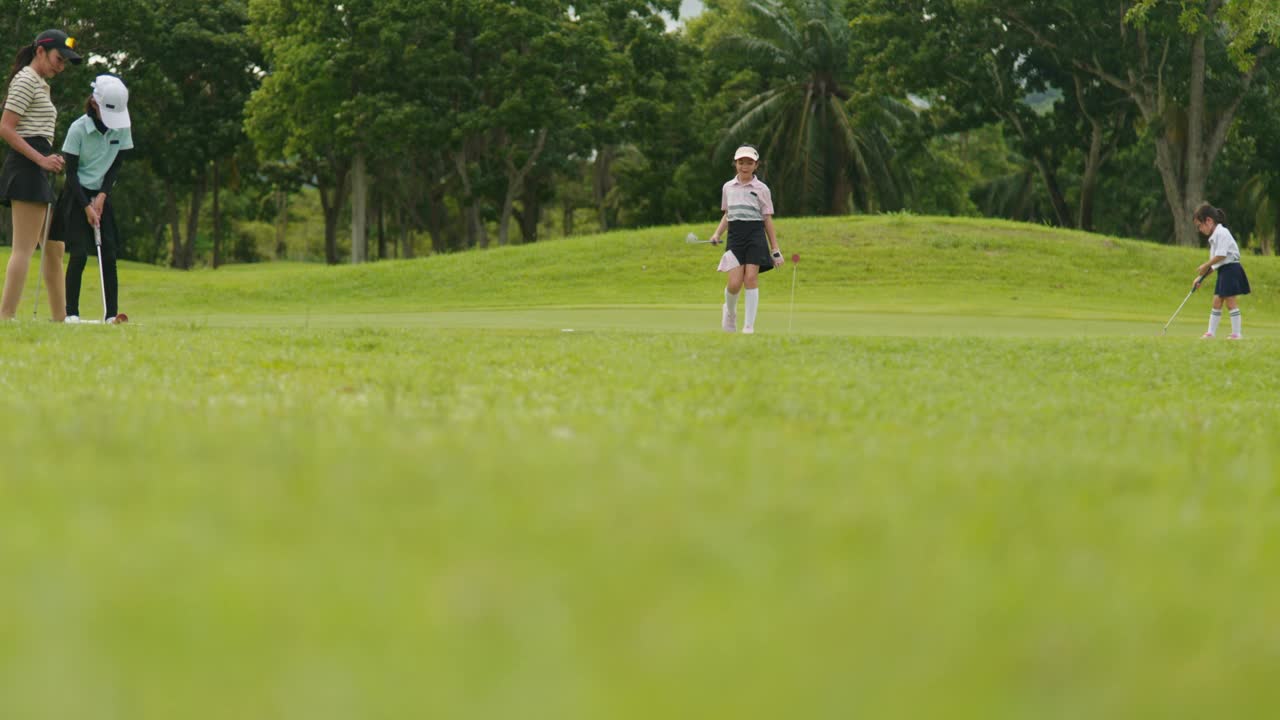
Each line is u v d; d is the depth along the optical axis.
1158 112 56.66
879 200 71.44
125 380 8.34
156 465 3.87
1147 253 39.81
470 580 2.15
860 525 2.99
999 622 2.07
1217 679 1.83
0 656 1.69
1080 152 77.12
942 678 1.72
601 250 40.47
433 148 65.44
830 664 1.75
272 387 8.10
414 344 12.49
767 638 1.86
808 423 6.57
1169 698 1.75
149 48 69.75
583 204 95.00
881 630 1.96
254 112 67.19
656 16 69.75
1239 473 4.95
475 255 42.06
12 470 3.66
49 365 9.27
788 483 3.83
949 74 62.09
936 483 4.01
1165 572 2.60
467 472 3.80
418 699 1.54
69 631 1.80
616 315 24.14
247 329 13.99
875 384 9.53
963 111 67.12
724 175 72.81
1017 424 7.13
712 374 9.81
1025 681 1.74
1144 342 14.91
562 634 1.82
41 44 14.31
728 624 1.92
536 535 2.67
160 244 103.31
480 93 65.25
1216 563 2.77
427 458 4.18
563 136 69.75
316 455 4.23
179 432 4.97
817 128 68.75
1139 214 86.69
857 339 14.11
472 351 11.82
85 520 2.70
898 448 5.37
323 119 64.31
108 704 1.51
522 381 8.93
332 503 3.07
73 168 14.47
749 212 16.61
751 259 16.62
